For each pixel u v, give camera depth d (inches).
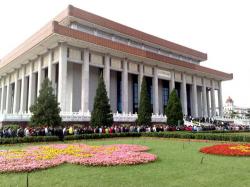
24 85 2133.4
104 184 354.0
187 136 1064.8
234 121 2598.4
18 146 821.9
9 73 2458.2
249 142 873.5
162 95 2500.0
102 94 1370.6
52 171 439.8
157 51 2454.5
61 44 1660.9
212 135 984.9
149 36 2317.9
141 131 1333.7
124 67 2023.9
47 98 1167.6
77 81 1872.5
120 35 2123.5
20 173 427.5
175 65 2308.1
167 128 1438.2
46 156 560.7
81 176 401.4
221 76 2832.2
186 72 2559.1
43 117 1138.0
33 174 418.9
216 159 555.2
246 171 433.4
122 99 1995.6
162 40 2432.3
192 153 649.0
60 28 1553.9
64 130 1050.1
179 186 343.3
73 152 622.8
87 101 1738.4
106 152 620.7
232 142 904.3
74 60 1737.2
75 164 498.0
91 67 1972.2
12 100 2506.2
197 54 2800.2
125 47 1925.4
